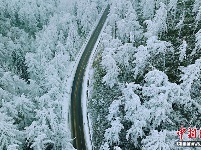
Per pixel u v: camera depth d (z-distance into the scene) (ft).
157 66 147.54
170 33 171.32
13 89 150.41
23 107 124.06
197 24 164.35
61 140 117.60
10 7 280.72
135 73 139.85
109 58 142.92
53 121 115.24
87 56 220.23
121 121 129.39
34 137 112.98
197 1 168.45
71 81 193.47
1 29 269.44
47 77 171.01
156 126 112.16
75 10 284.41
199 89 121.39
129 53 152.05
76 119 160.35
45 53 214.07
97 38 244.42
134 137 116.88
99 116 154.71
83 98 176.14
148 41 131.64
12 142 105.40
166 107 104.78
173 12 186.39
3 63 209.26
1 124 103.86
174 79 138.10
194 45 150.10
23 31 264.52
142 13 229.25
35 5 286.46
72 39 232.32
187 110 117.60
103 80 153.89
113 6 221.87
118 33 195.31
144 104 115.75
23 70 217.36
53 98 161.79
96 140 143.43
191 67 107.34
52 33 235.20
